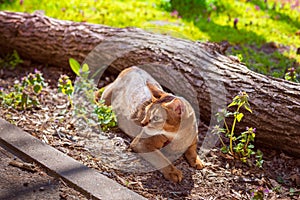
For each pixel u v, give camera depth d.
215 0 8.12
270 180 3.82
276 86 4.23
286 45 6.73
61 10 7.13
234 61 4.83
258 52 6.36
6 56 6.07
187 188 3.67
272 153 4.21
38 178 3.56
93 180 3.51
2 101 4.83
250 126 4.22
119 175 3.74
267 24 7.51
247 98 4.15
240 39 6.70
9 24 5.93
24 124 4.41
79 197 3.38
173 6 7.78
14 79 5.56
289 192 3.67
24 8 7.17
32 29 5.81
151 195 3.51
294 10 8.37
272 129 4.11
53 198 3.33
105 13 7.25
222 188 3.69
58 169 3.62
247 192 3.65
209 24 7.18
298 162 4.06
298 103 4.05
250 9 8.16
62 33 5.68
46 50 5.78
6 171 3.61
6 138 4.00
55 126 4.41
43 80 5.02
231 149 4.04
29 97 4.92
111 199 3.30
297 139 4.00
